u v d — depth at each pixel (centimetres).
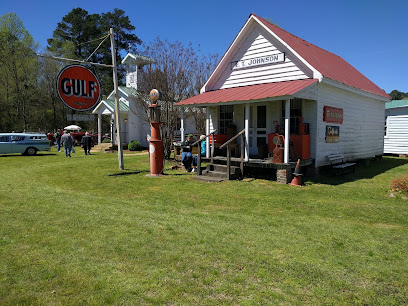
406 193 829
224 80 1381
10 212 652
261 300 328
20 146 1997
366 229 561
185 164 1265
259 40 1255
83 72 1141
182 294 338
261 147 1163
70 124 4466
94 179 1077
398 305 322
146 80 1731
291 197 822
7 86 3869
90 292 341
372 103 1609
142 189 917
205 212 671
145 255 435
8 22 3853
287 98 955
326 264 413
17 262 411
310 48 1452
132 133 2572
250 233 531
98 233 522
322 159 1164
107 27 4350
